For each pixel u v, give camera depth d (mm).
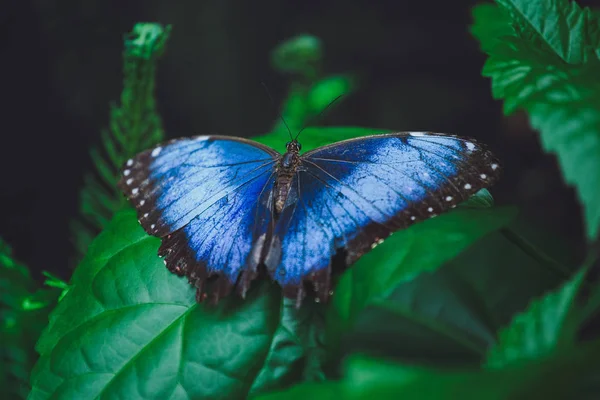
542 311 455
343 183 520
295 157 535
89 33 1469
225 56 1839
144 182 537
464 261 487
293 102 1140
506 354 454
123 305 512
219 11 1814
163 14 1705
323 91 1126
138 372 499
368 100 2066
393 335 473
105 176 616
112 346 505
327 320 482
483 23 507
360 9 2123
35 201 1391
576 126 451
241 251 516
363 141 532
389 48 2107
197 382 495
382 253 489
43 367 505
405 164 518
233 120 1867
